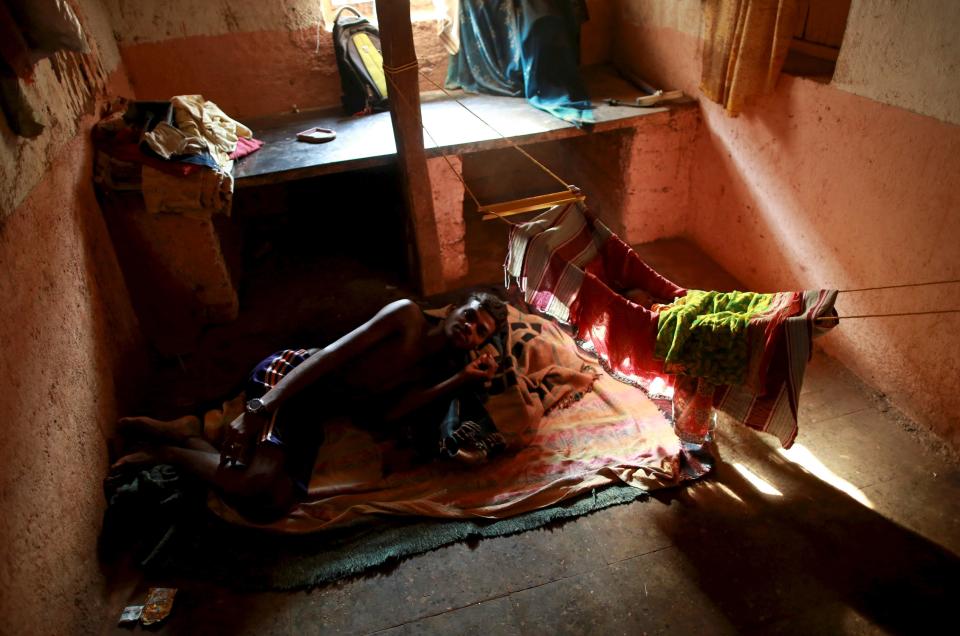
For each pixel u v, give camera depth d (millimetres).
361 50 4211
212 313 3646
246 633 2113
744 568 2234
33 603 1857
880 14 2562
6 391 1910
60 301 2447
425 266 3777
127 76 4047
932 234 2537
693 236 4285
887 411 2859
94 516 2352
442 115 4078
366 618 2143
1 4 2000
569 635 2066
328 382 2734
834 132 2926
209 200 3238
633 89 4297
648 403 2936
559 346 3174
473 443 2594
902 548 2273
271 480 2416
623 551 2312
